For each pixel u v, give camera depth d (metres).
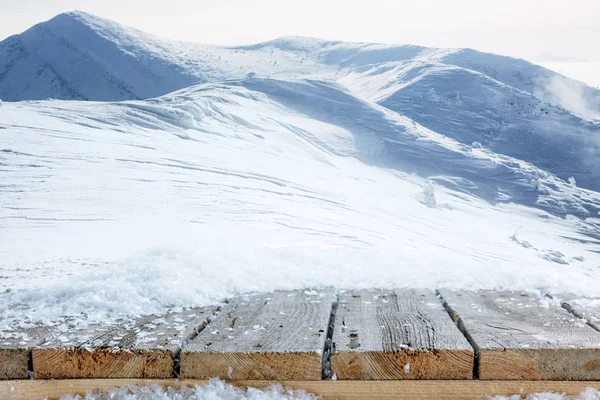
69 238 10.84
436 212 33.53
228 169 24.56
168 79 137.88
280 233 13.62
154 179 19.44
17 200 15.03
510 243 29.22
